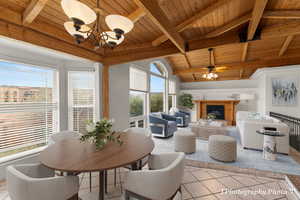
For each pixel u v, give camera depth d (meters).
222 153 2.88
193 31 3.11
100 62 3.46
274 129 2.92
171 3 2.28
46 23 2.29
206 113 8.18
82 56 2.98
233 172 2.54
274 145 2.88
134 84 4.90
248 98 7.14
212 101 8.00
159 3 2.23
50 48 2.41
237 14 2.74
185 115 6.84
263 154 3.03
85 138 1.79
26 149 2.76
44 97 3.01
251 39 3.03
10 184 1.25
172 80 7.95
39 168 1.61
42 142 2.96
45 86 3.04
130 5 2.13
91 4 2.06
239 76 7.82
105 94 3.50
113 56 3.47
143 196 1.41
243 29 3.04
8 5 1.85
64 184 1.32
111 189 2.11
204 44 3.23
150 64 5.83
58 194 1.28
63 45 2.61
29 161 2.64
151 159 1.92
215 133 4.39
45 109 3.02
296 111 5.02
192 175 2.46
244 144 3.54
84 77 3.52
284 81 5.21
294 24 2.84
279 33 2.94
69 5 1.21
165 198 1.36
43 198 1.21
